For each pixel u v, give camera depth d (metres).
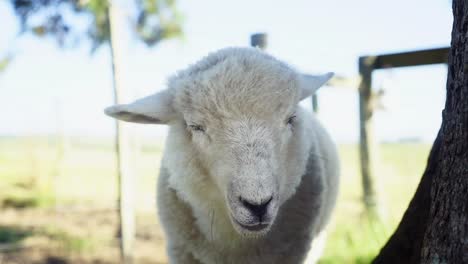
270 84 1.14
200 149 1.17
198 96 1.15
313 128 1.45
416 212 1.08
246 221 1.07
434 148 1.06
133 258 2.48
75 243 2.68
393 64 2.17
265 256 1.25
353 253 1.75
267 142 1.10
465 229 0.93
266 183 1.07
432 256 0.98
